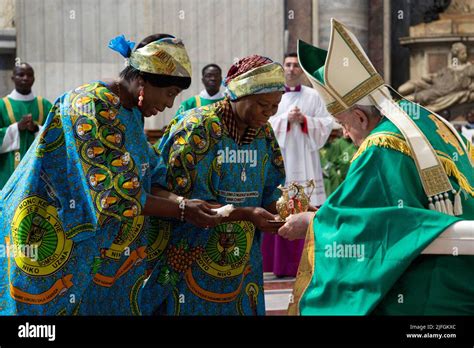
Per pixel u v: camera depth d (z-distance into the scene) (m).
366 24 11.00
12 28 10.01
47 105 7.89
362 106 2.92
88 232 3.06
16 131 7.33
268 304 5.60
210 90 7.56
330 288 2.71
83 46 10.09
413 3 11.50
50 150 3.08
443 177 2.74
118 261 3.21
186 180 3.39
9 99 7.75
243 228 3.54
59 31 10.04
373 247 2.66
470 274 2.70
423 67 11.45
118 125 3.08
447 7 11.46
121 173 3.04
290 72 7.22
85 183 3.00
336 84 2.94
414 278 2.69
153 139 8.63
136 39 10.20
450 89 11.39
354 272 2.67
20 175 3.14
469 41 11.37
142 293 3.54
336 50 2.94
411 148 2.75
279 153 3.67
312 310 2.75
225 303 3.53
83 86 3.14
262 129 3.58
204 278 3.52
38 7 9.99
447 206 2.73
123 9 10.16
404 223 2.64
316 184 7.07
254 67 3.38
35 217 3.04
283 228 3.01
